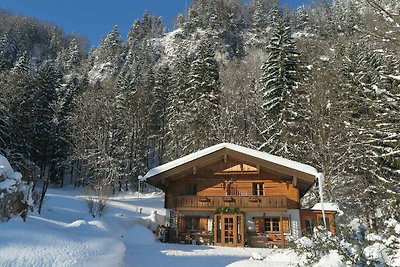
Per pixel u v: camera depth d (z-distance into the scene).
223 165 23.34
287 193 22.36
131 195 40.09
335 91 27.66
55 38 113.69
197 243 21.44
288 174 21.33
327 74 29.22
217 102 37.22
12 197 8.48
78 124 44.44
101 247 7.78
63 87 59.00
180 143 37.28
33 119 40.25
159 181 22.62
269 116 30.77
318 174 19.47
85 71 83.00
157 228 22.62
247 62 74.56
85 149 43.44
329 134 26.28
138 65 75.81
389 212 15.83
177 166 22.33
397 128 11.74
